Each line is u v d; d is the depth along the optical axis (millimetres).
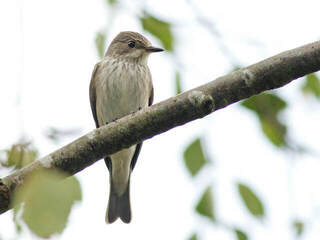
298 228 6988
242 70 6355
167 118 6348
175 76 6785
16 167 5203
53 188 3061
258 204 5883
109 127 6328
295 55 6246
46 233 2908
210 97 6285
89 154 6215
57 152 6086
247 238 5883
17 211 3051
